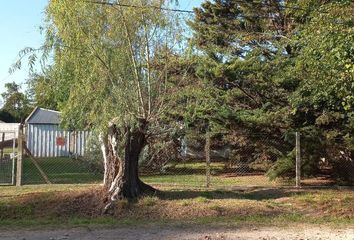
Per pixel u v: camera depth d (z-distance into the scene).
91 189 12.30
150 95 11.91
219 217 10.70
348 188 14.80
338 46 9.68
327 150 15.62
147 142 13.09
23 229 9.50
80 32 11.10
